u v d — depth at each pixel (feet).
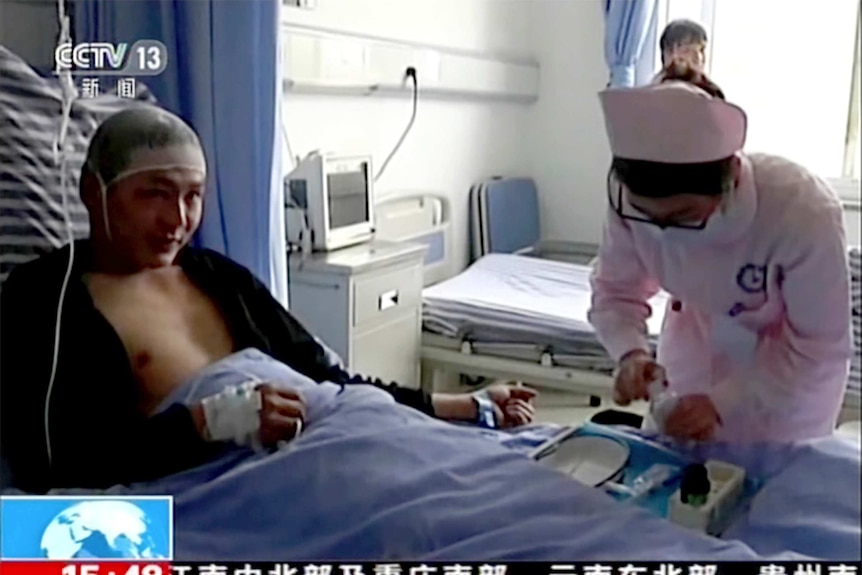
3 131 4.11
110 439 3.75
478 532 3.32
